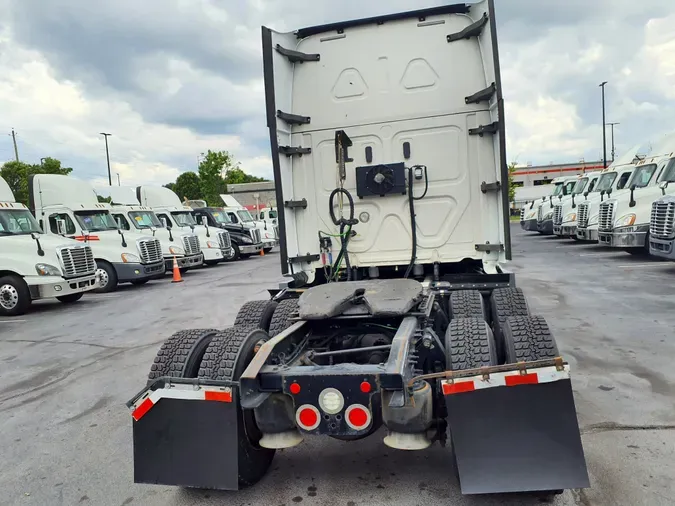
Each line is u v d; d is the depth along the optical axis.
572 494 3.10
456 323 3.44
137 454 3.18
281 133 5.19
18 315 11.20
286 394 2.94
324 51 5.32
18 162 43.53
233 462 3.08
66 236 14.55
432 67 5.11
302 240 5.47
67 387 5.89
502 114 4.54
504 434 2.79
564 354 5.81
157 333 8.44
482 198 5.05
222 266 20.72
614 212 13.70
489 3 4.49
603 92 43.59
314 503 3.21
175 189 59.00
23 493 3.56
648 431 3.85
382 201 5.27
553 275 12.09
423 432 2.92
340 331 3.89
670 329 6.67
